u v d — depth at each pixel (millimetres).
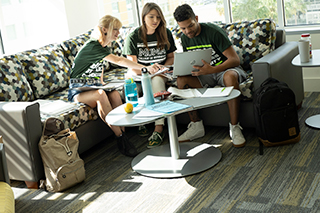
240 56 3281
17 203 2414
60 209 2266
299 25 3838
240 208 2000
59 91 3537
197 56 2686
